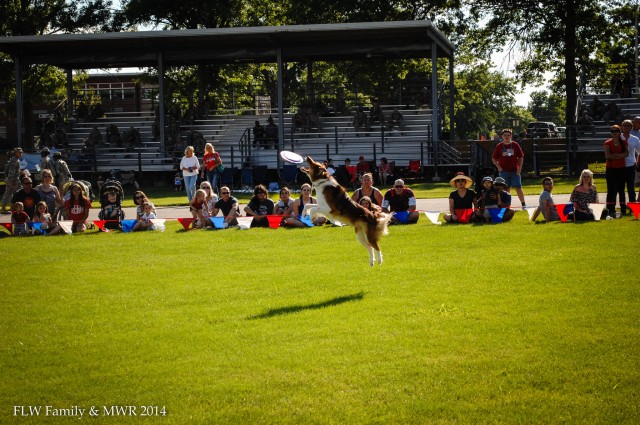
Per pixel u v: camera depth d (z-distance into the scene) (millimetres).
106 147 37875
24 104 50312
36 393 6707
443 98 39688
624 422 5750
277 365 7051
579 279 9664
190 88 47594
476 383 6488
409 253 12023
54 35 33938
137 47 36625
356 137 36562
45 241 15023
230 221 16406
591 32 39781
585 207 14914
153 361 7348
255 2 50438
